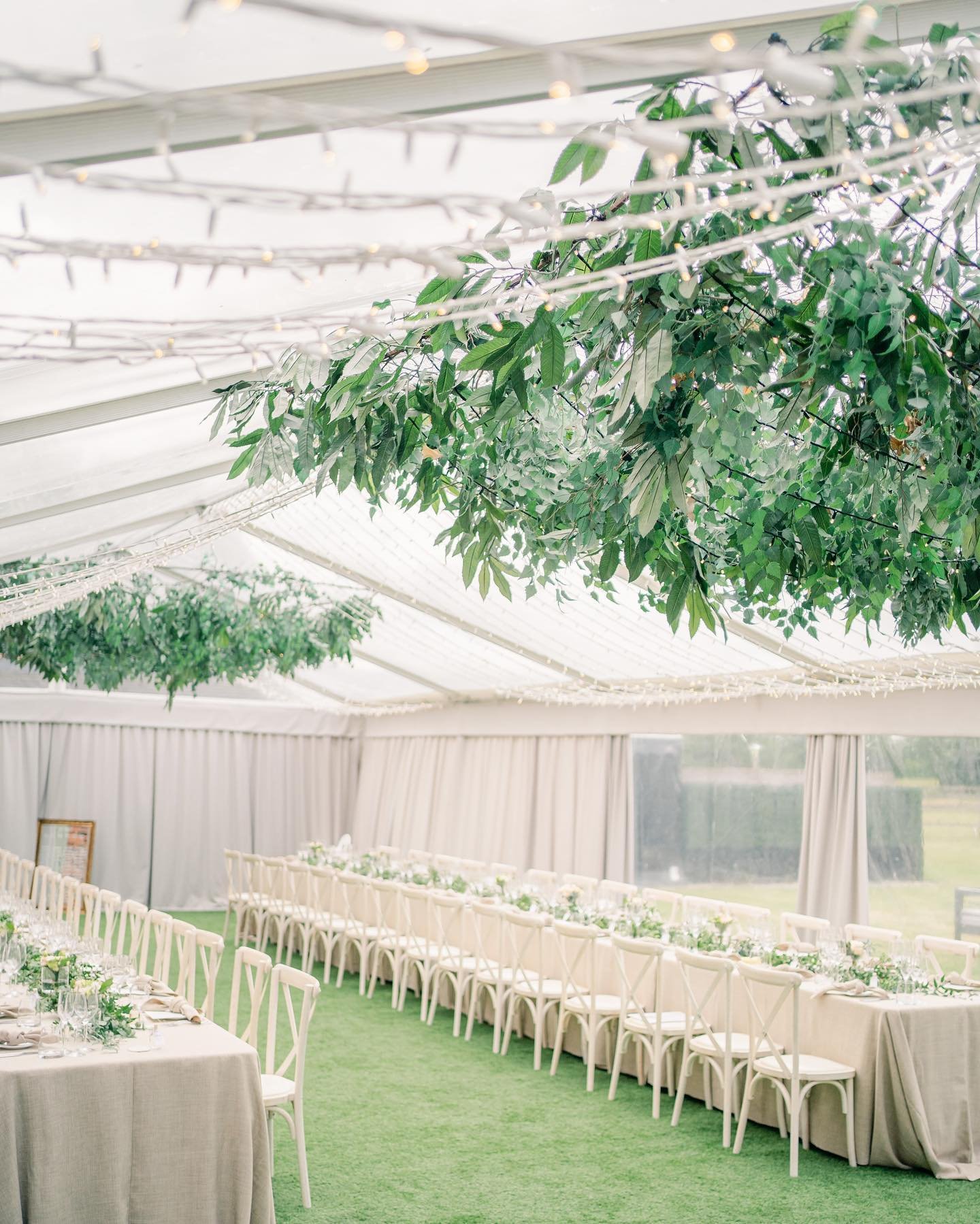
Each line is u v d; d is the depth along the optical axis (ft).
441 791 45.57
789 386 8.05
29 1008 15.81
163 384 11.79
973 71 6.15
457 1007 26.50
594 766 38.09
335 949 35.91
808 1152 18.81
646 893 29.68
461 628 31.53
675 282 6.93
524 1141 18.67
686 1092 22.07
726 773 35.32
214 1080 13.70
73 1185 12.91
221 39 5.36
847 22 5.82
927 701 27.50
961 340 8.13
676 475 8.02
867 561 11.21
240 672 36.91
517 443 10.56
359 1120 19.53
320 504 25.38
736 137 6.32
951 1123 18.44
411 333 8.66
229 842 48.78
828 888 29.68
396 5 5.65
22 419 11.96
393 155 7.16
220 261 4.87
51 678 34.78
